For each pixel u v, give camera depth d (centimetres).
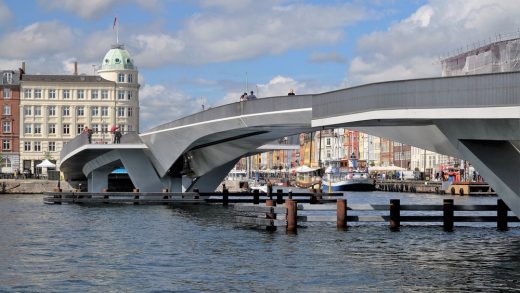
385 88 3069
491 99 2723
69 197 6594
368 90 3164
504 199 3148
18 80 14675
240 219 4153
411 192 12112
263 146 6531
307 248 3147
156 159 5950
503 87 2689
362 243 3316
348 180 12594
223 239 3494
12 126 14525
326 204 6225
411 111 2966
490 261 2797
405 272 2548
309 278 2438
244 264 2728
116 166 7044
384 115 3067
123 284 2356
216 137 5159
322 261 2792
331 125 3738
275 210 3822
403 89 2995
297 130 4734
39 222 4575
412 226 4078
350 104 3309
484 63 5634
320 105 3641
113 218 4800
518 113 2652
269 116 4200
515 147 3167
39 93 14662
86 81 14850
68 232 3925
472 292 2212
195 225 4219
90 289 2280
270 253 3006
